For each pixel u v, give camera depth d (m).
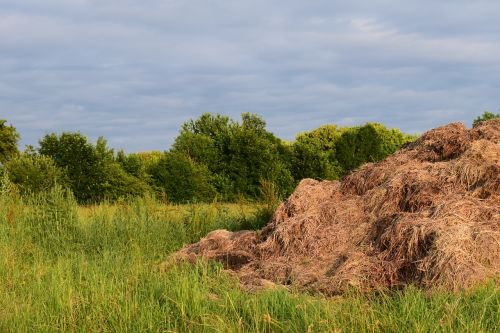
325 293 7.10
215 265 8.38
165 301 6.24
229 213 14.16
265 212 13.09
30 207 11.80
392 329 4.94
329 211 8.79
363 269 7.30
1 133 29.81
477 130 9.54
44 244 10.53
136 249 9.99
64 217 11.42
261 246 8.90
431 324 4.94
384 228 8.12
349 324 5.13
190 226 12.56
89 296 6.54
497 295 5.70
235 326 5.22
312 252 8.23
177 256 9.73
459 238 6.86
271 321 5.25
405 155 9.86
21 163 19.80
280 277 7.96
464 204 7.58
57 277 7.35
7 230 10.94
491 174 8.13
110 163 22.12
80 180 21.03
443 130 10.02
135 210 12.51
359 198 8.97
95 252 10.39
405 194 8.48
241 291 7.11
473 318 5.17
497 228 7.14
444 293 6.05
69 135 21.45
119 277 7.46
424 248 7.13
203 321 5.43
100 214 12.54
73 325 5.68
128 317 5.71
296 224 8.70
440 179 8.39
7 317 5.88
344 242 8.23
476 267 6.53
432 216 7.56
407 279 7.06
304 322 5.23
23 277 8.20
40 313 6.04
